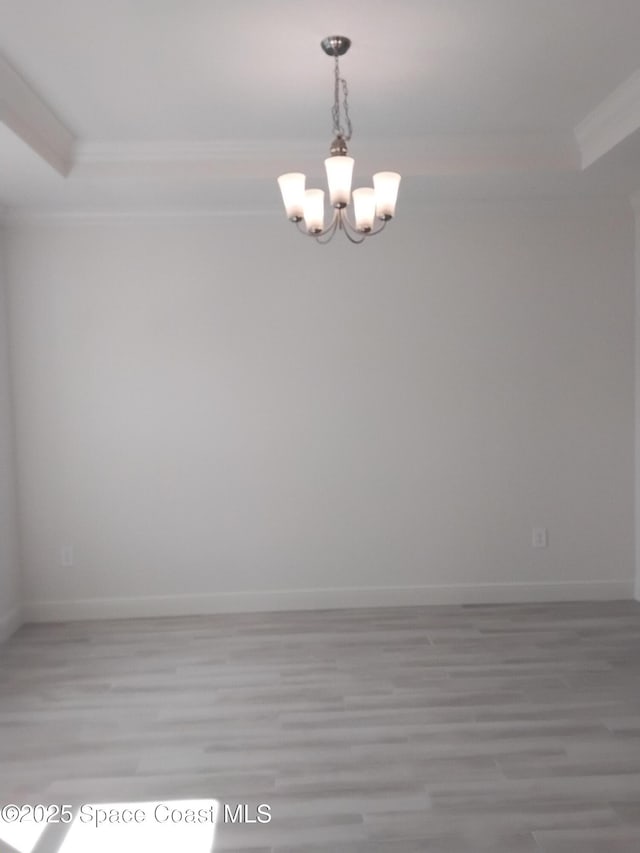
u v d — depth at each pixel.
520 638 4.05
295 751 2.86
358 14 2.57
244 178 3.89
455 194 4.33
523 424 4.67
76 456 4.55
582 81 3.17
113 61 2.89
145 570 4.61
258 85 3.15
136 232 4.50
